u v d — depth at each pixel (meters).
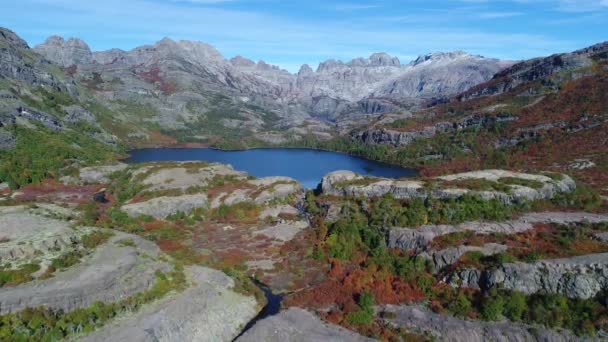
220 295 79.44
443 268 87.62
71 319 64.44
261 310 81.31
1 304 63.31
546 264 78.75
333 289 86.81
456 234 94.19
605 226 94.12
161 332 65.81
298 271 96.19
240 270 96.12
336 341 69.69
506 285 78.69
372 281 88.69
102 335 63.34
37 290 68.38
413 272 88.81
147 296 72.94
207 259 100.12
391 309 79.31
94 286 71.12
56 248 82.25
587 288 74.44
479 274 81.38
